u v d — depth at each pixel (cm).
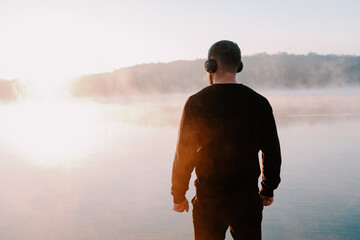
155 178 540
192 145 146
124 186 500
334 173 529
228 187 142
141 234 329
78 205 421
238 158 141
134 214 385
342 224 335
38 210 408
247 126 141
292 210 378
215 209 144
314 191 441
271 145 147
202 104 143
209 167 143
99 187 498
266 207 390
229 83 145
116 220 369
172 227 348
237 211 142
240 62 152
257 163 145
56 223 365
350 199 406
